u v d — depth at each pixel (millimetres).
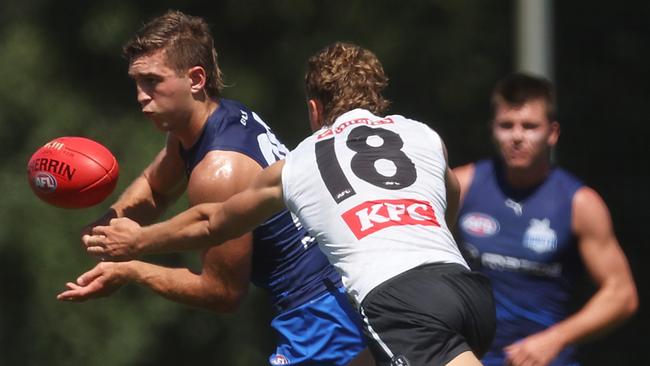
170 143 21906
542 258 22266
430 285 17109
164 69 19922
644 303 57750
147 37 19969
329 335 20438
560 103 59281
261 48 61562
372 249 17359
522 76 22609
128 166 58812
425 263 17328
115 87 62156
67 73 61750
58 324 59062
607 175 59625
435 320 16938
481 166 22875
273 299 21078
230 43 61500
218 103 20641
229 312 20344
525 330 22469
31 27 61688
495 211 22500
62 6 62094
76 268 59031
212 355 60344
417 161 18203
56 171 20156
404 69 59562
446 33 59688
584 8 60000
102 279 19812
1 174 59438
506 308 22484
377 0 60188
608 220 22094
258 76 60500
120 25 60531
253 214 18250
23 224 58812
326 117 18859
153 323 59406
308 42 60531
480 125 59562
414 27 59844
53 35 61906
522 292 22438
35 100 60500
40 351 59094
